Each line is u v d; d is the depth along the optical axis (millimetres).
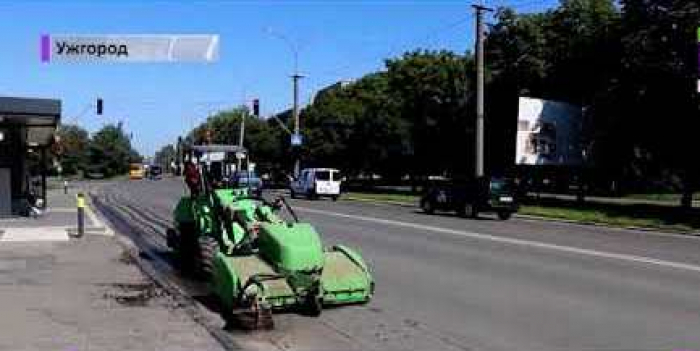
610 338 10828
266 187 87750
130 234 26469
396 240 24672
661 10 40344
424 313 12633
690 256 21062
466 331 11344
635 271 17609
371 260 19438
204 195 16234
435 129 59719
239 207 14125
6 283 15258
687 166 41875
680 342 10578
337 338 10875
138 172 152250
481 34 44750
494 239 25234
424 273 17172
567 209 42719
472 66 57219
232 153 17812
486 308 13055
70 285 15047
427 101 59281
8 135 34938
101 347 9828
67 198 54750
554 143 51625
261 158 100062
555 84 53438
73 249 21469
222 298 12328
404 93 63438
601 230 31578
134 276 16328
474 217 38094
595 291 14750
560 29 52281
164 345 9977
